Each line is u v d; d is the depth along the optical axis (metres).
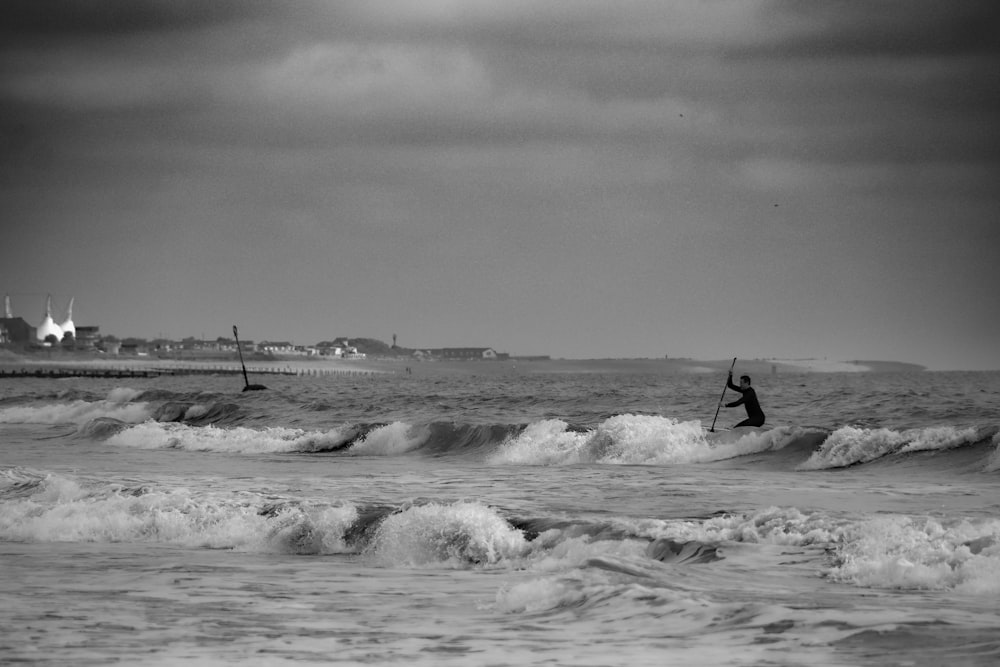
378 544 61.78
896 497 78.62
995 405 177.38
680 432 118.44
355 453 135.62
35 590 48.66
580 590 42.91
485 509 64.88
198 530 68.75
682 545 55.38
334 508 69.75
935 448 101.50
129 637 37.16
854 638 33.19
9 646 35.72
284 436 149.50
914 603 39.56
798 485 88.31
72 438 161.50
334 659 33.50
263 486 93.69
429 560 58.69
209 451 141.00
